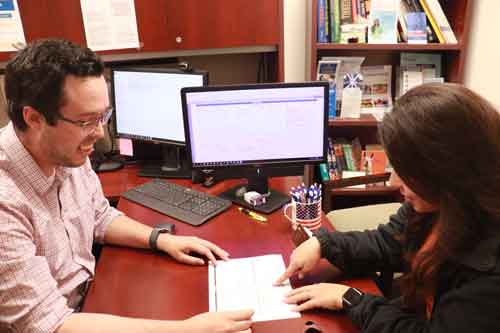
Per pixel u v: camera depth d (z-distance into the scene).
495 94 2.39
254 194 1.60
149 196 1.69
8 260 1.00
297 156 1.61
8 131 1.15
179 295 1.14
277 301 1.09
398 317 0.95
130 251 1.37
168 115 1.86
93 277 1.27
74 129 1.07
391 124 0.82
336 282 1.17
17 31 1.81
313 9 2.14
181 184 1.84
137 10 1.89
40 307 0.99
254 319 1.03
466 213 0.80
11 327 1.00
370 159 2.44
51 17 1.82
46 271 1.04
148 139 1.94
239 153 1.61
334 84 2.30
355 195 2.60
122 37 1.91
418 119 0.79
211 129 1.57
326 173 2.41
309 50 2.33
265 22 2.00
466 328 0.80
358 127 2.62
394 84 2.52
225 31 1.99
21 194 1.12
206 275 1.22
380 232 1.24
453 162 0.77
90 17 1.86
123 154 2.07
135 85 1.89
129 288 1.18
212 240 1.39
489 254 0.80
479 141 0.77
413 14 2.24
